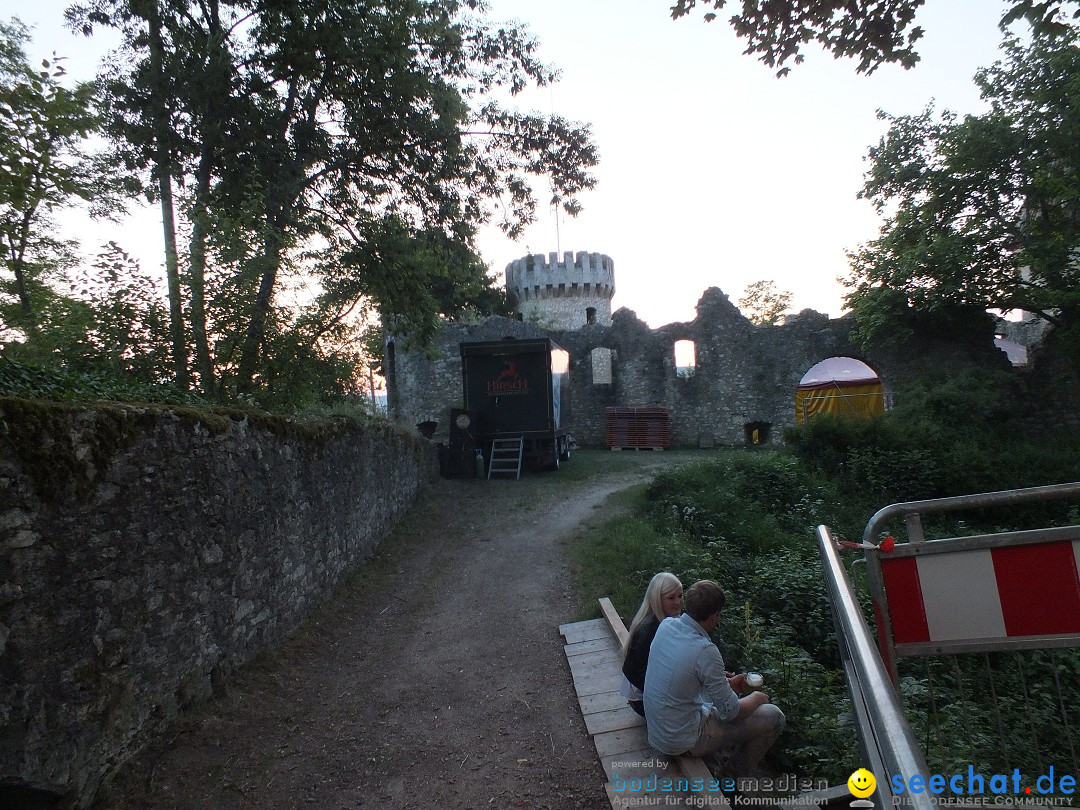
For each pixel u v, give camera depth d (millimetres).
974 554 2668
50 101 4949
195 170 10961
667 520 9914
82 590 3277
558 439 16109
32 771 2900
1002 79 17703
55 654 3084
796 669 4742
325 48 10984
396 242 12516
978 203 18547
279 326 9094
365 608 6793
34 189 5168
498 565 8289
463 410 14484
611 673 4969
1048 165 16859
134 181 10562
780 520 11078
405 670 5289
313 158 11805
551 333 25234
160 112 10281
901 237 19531
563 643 5742
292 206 11391
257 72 11250
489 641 5867
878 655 1662
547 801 3465
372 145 12219
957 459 13828
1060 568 2555
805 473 13398
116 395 5156
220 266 8258
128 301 7477
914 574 2742
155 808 3322
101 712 3340
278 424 5836
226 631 4668
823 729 3881
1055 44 16250
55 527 3131
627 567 7488
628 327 25188
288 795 3541
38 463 3039
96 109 8195
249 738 4082
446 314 27625
